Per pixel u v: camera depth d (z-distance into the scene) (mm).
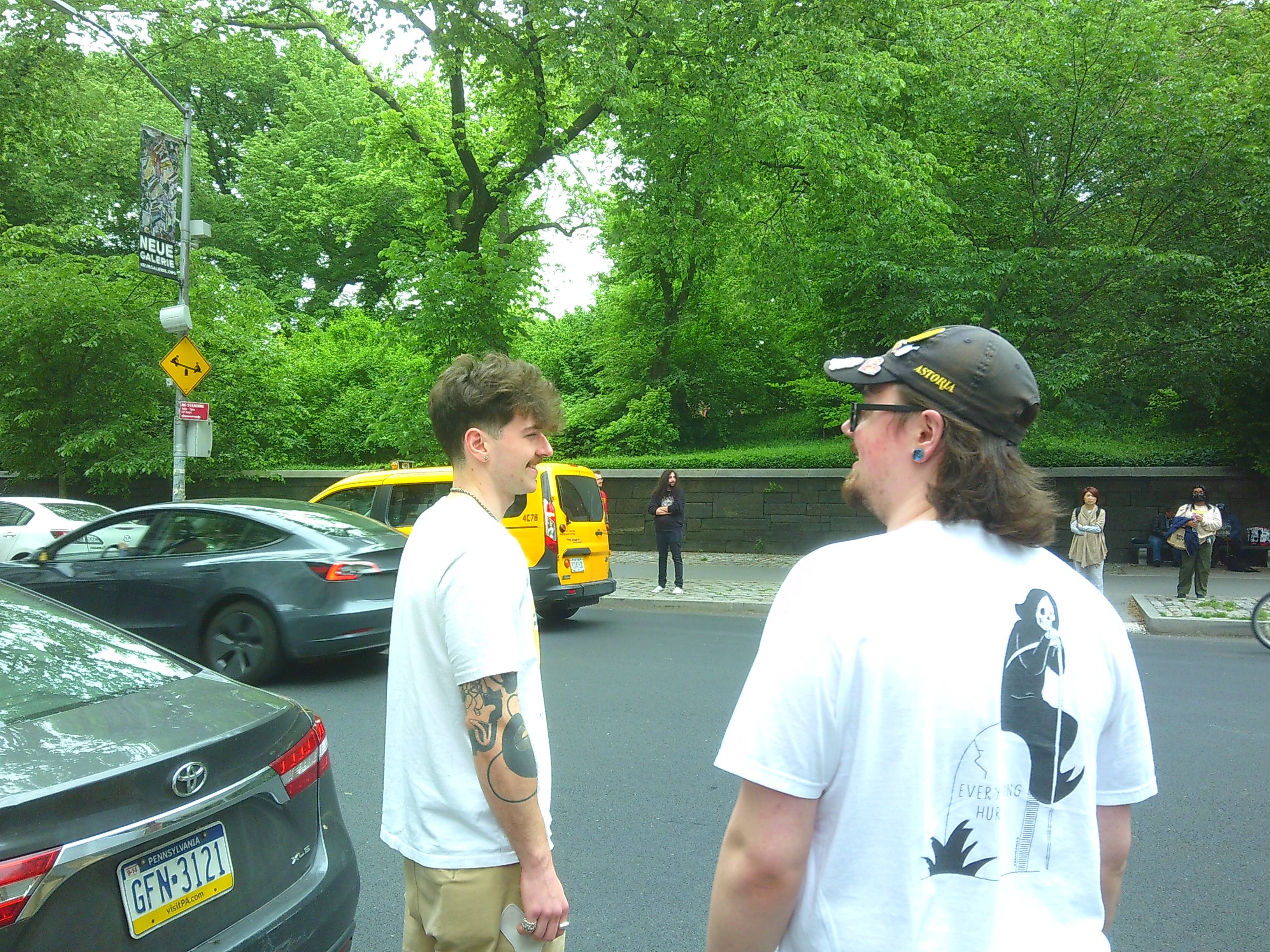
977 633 1235
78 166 29062
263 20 17094
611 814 4781
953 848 1187
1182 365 15844
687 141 14461
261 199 33625
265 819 2604
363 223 31562
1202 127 14711
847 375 1459
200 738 2498
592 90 13648
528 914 1850
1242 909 3752
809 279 15969
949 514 1324
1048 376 14977
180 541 8078
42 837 2070
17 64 17188
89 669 2855
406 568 1985
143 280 18484
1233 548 15930
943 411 1346
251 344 20188
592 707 6887
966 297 14852
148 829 2256
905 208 14461
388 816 2010
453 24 14062
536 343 25859
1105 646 1331
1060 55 14641
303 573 7551
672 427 22109
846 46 14023
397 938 3529
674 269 20688
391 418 19906
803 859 1226
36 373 18188
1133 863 4195
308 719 2938
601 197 18328
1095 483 16844
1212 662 8992
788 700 1220
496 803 1830
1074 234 15500
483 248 16609
